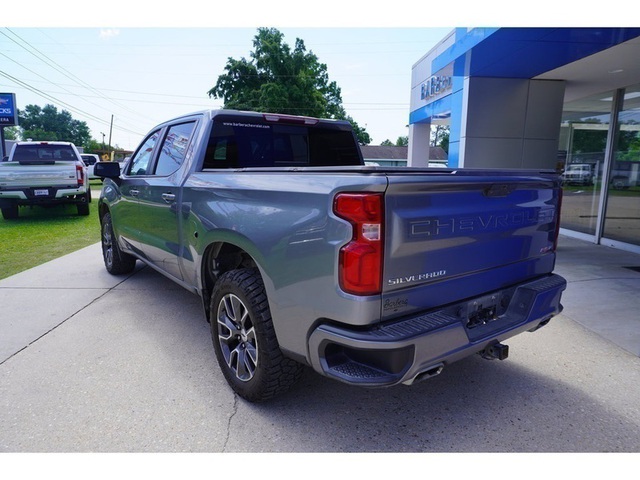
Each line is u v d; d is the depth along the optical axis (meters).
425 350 2.14
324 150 4.42
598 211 8.64
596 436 2.59
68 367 3.40
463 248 2.42
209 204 3.09
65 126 94.12
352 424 2.70
